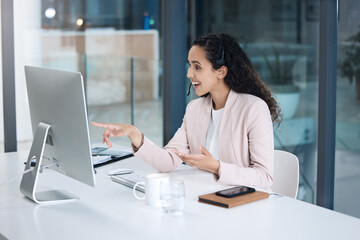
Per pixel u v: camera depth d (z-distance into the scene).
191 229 1.61
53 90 1.90
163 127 3.70
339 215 1.73
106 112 3.81
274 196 1.95
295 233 1.58
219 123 2.42
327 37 2.92
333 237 1.54
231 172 2.09
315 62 3.64
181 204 1.77
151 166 2.45
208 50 2.32
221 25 4.04
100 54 3.77
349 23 3.09
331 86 2.98
